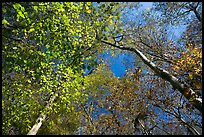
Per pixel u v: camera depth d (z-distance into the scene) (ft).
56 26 27.89
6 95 33.55
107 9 31.17
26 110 35.63
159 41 53.72
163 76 29.22
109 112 67.92
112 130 68.69
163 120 54.19
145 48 53.47
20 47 28.68
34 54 28.76
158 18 59.16
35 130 35.42
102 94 69.00
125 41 48.88
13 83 33.12
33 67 30.58
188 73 31.55
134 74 52.24
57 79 32.14
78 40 31.42
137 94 55.83
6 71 28.86
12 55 28.37
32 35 28.66
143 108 54.08
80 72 31.99
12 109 34.60
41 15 27.94
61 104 36.50
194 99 24.98
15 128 43.39
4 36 27.84
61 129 70.95
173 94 48.75
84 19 32.48
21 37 29.71
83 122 76.79
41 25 26.61
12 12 28.71
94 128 71.46
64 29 28.48
